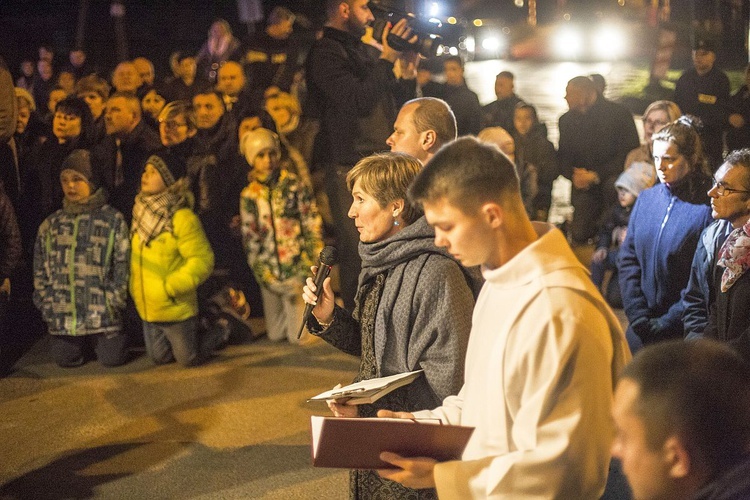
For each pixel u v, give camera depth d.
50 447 5.16
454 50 6.48
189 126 6.94
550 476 1.97
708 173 4.07
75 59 11.79
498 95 9.64
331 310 3.08
